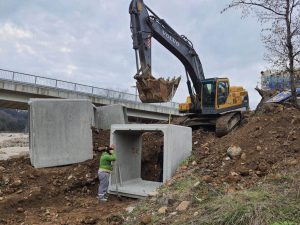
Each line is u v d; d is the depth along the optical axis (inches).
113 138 452.1
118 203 410.3
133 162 489.4
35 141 476.1
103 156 425.4
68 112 500.7
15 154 705.0
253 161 362.6
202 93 677.9
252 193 263.9
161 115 1797.5
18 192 422.0
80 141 505.4
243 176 344.2
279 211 227.9
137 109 1659.7
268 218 222.1
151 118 1764.3
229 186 322.7
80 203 411.8
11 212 386.0
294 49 464.8
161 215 299.9
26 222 350.0
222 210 247.9
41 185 440.5
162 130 414.6
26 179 448.5
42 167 475.8
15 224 351.9
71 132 500.4
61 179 457.1
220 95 673.0
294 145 372.8
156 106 1732.3
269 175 314.8
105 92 1530.5
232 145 409.4
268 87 617.0
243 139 419.5
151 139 598.5
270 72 502.6
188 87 685.9
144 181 490.6
